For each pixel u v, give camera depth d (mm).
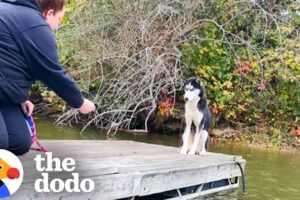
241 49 9938
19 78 2582
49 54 2588
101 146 4711
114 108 8562
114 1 8875
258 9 9812
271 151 8539
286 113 10211
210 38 9359
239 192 4832
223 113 10141
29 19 2574
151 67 7938
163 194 4234
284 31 9883
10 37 2529
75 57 8727
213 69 9914
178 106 9570
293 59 9656
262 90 10070
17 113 2779
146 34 8539
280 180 5488
